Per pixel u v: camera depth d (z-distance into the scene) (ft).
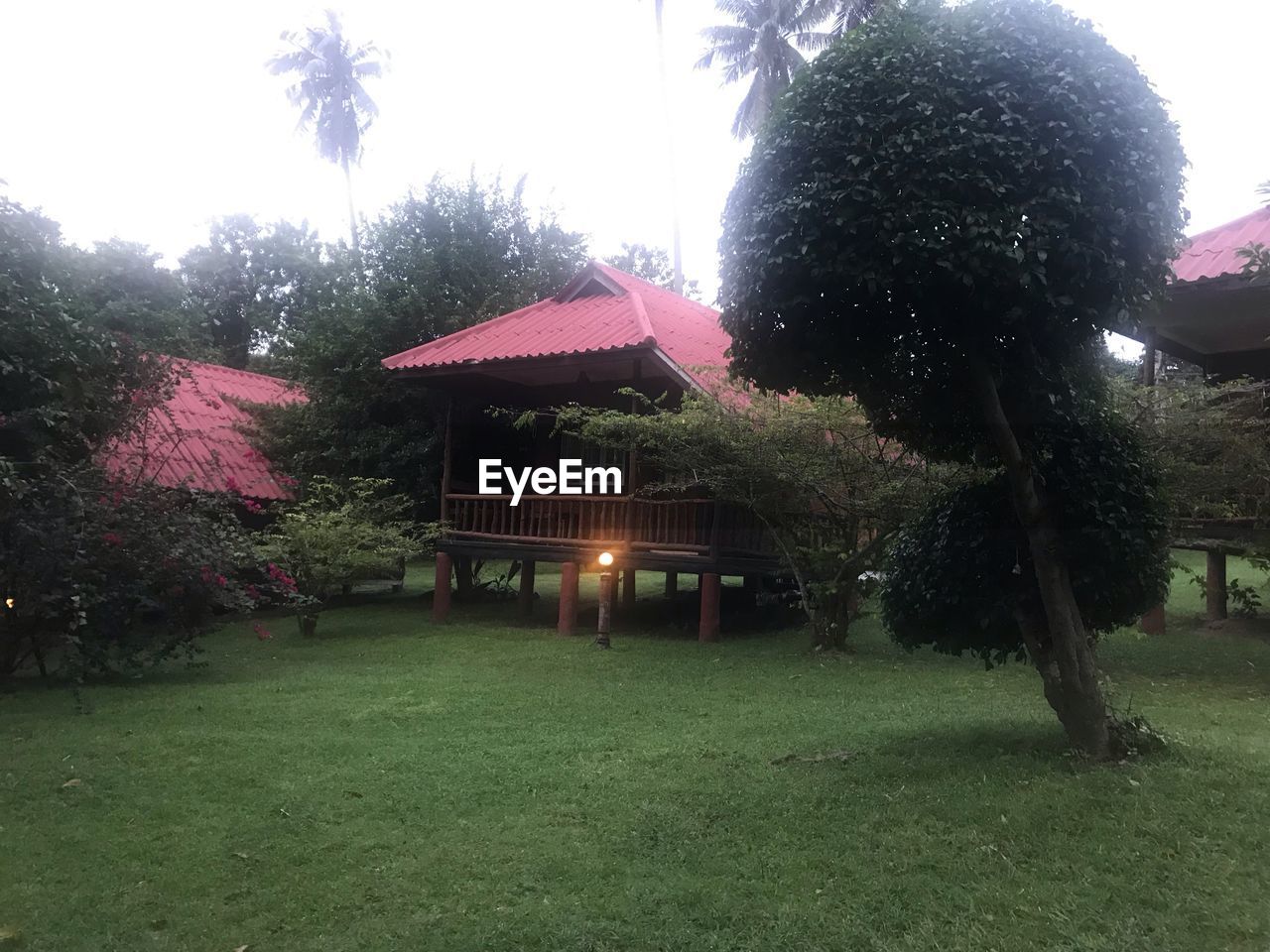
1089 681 14.52
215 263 108.47
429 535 42.14
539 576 63.31
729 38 97.86
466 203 56.80
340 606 47.78
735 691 24.88
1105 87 11.55
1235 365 37.35
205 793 15.47
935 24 12.12
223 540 27.86
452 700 23.76
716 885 11.23
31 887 11.74
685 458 30.71
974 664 28.45
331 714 21.90
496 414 42.37
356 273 55.52
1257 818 11.67
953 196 11.10
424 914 10.88
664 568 35.29
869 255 11.40
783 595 42.19
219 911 11.05
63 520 23.84
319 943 10.20
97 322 28.35
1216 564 35.27
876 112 11.54
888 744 17.19
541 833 13.46
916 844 11.90
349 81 120.26
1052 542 14.19
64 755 17.79
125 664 27.68
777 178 12.07
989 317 12.53
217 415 54.39
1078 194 11.14
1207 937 9.14
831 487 29.35
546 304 45.06
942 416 14.48
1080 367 14.19
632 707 22.86
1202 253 29.84
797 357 13.24
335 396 50.01
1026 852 11.30
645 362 34.19
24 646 27.71
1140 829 11.53
